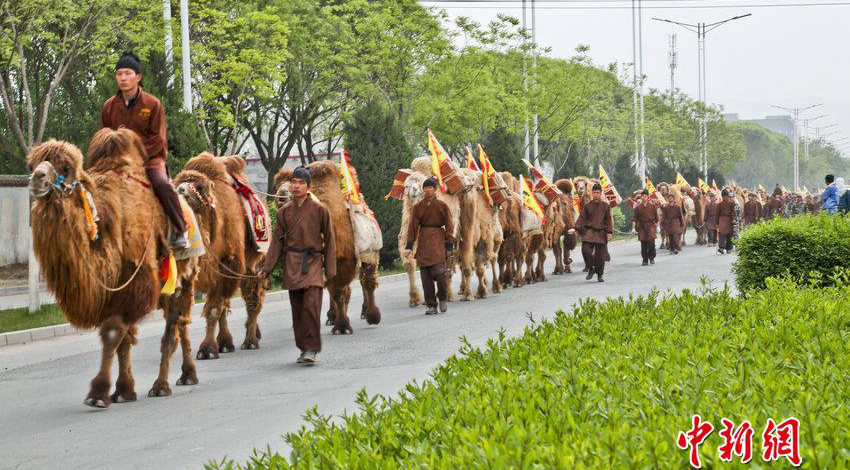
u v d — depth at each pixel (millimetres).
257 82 33188
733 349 6926
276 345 15164
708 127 91062
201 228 12438
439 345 14195
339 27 38750
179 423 9414
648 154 81000
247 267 14742
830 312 8562
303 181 13219
